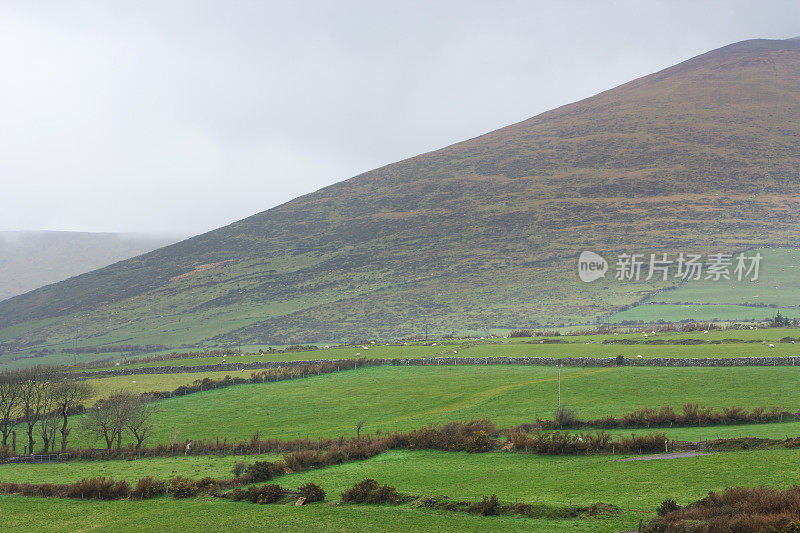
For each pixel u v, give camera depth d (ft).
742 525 101.81
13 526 146.20
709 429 186.29
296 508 145.28
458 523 125.39
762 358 270.87
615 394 246.88
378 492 145.59
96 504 163.43
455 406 260.21
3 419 263.90
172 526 138.62
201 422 274.57
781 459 142.41
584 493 136.05
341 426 248.93
